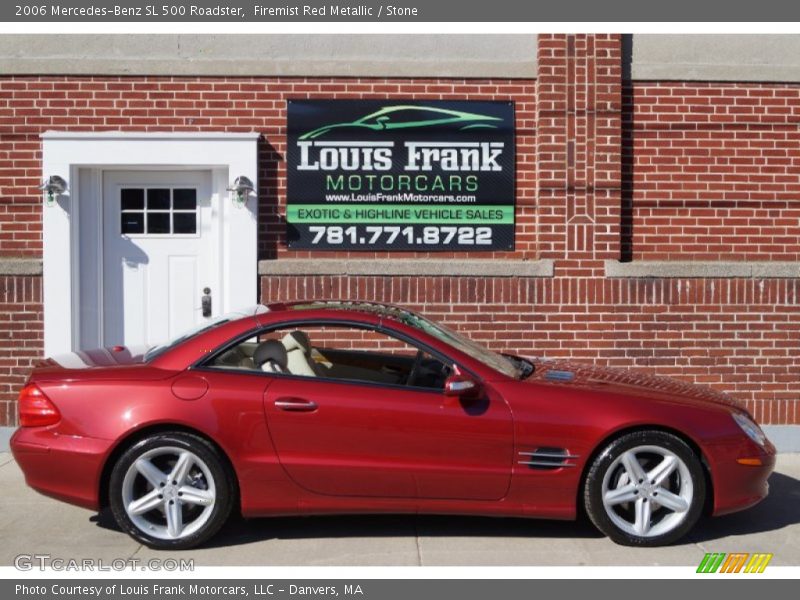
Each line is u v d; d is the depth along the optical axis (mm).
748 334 8281
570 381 5719
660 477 5480
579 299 8242
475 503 5445
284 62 8297
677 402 5574
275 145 8336
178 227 8461
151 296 8461
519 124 8422
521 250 8414
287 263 8195
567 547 5566
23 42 8234
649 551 5484
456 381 5355
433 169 8391
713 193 8414
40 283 8125
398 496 5422
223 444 5332
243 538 5730
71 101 8211
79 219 8328
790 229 8398
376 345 7512
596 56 8289
